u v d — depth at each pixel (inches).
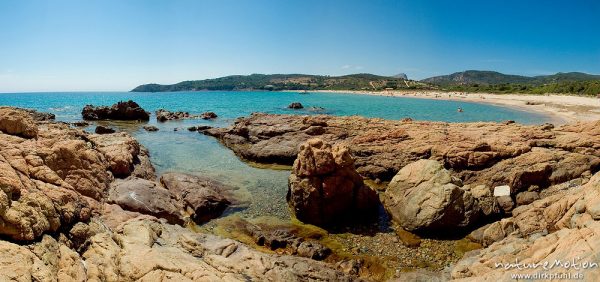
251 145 1218.0
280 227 645.3
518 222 577.0
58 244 387.2
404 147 964.6
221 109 3004.4
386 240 607.5
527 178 727.7
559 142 856.3
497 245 506.9
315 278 440.1
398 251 569.3
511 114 2449.6
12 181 394.3
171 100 4840.1
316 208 661.9
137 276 352.2
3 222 348.5
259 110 2869.1
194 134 1531.7
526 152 828.6
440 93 5211.6
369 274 500.4
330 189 666.2
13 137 599.5
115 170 744.3
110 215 543.2
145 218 553.9
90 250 403.5
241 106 3373.5
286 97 5502.0
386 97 5019.7
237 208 718.5
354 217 694.5
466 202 635.5
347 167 693.3
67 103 4188.0
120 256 386.6
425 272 493.4
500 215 666.2
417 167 714.2
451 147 893.8
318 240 604.1
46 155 578.2
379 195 808.9
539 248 420.5
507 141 896.3
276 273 423.2
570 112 2347.4
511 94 4234.7
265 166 1042.1
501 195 708.7
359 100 4308.6
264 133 1228.5
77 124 1707.7
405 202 673.6
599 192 463.2
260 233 596.7
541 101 3152.1
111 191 643.5
